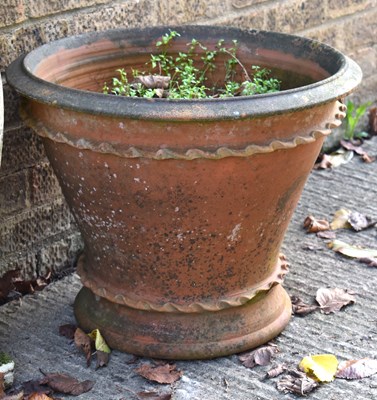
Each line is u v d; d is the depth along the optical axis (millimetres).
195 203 2576
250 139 2477
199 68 3205
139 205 2596
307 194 4148
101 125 2480
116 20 3404
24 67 2703
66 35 3232
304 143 2543
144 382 2785
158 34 3158
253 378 2807
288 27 4246
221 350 2859
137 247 2711
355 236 3771
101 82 3107
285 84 3062
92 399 2707
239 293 2850
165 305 2793
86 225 2793
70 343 2984
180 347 2834
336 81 2588
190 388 2756
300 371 2832
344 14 4578
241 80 3184
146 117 2377
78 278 3422
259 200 2639
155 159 2463
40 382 2764
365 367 2846
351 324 3119
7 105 3084
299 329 3074
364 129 4918
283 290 3139
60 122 2568
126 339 2869
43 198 3322
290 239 3729
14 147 3154
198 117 2367
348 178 4324
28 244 3318
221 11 3852
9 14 3021
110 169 2547
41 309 3193
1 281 3232
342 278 3430
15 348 2957
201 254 2711
